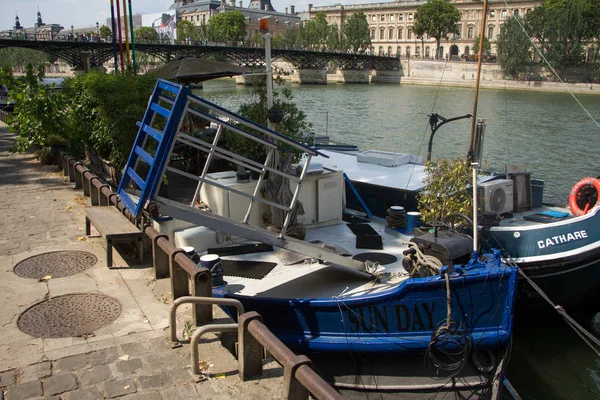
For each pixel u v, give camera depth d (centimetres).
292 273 732
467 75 8712
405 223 897
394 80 9912
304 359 396
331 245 799
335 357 659
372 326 641
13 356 493
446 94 6800
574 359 855
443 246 659
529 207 1054
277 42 11281
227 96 5047
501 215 974
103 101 1107
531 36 7900
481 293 636
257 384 455
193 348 463
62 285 650
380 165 1177
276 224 814
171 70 1232
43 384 452
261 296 670
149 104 646
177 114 555
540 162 2591
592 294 863
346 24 11025
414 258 697
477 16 10688
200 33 12456
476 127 1156
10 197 1048
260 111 936
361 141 3117
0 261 723
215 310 582
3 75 1380
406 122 3947
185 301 510
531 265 807
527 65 7938
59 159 1298
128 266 712
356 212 1024
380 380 659
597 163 2572
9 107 2545
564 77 7681
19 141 1397
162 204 580
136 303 605
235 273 727
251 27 14050
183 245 780
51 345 513
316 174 893
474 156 1150
